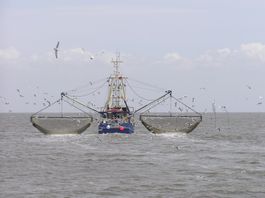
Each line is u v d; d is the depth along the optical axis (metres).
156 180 52.44
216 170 58.84
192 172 57.38
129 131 114.31
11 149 84.50
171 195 45.97
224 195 46.06
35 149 84.19
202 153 77.88
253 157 72.12
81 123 113.50
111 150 82.06
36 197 44.81
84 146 89.50
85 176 54.78
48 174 56.00
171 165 63.19
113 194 46.22
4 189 47.84
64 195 45.59
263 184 50.66
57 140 103.06
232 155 75.00
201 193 46.75
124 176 54.75
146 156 73.31
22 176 54.69
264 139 111.56
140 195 45.91
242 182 51.53
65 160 68.31
